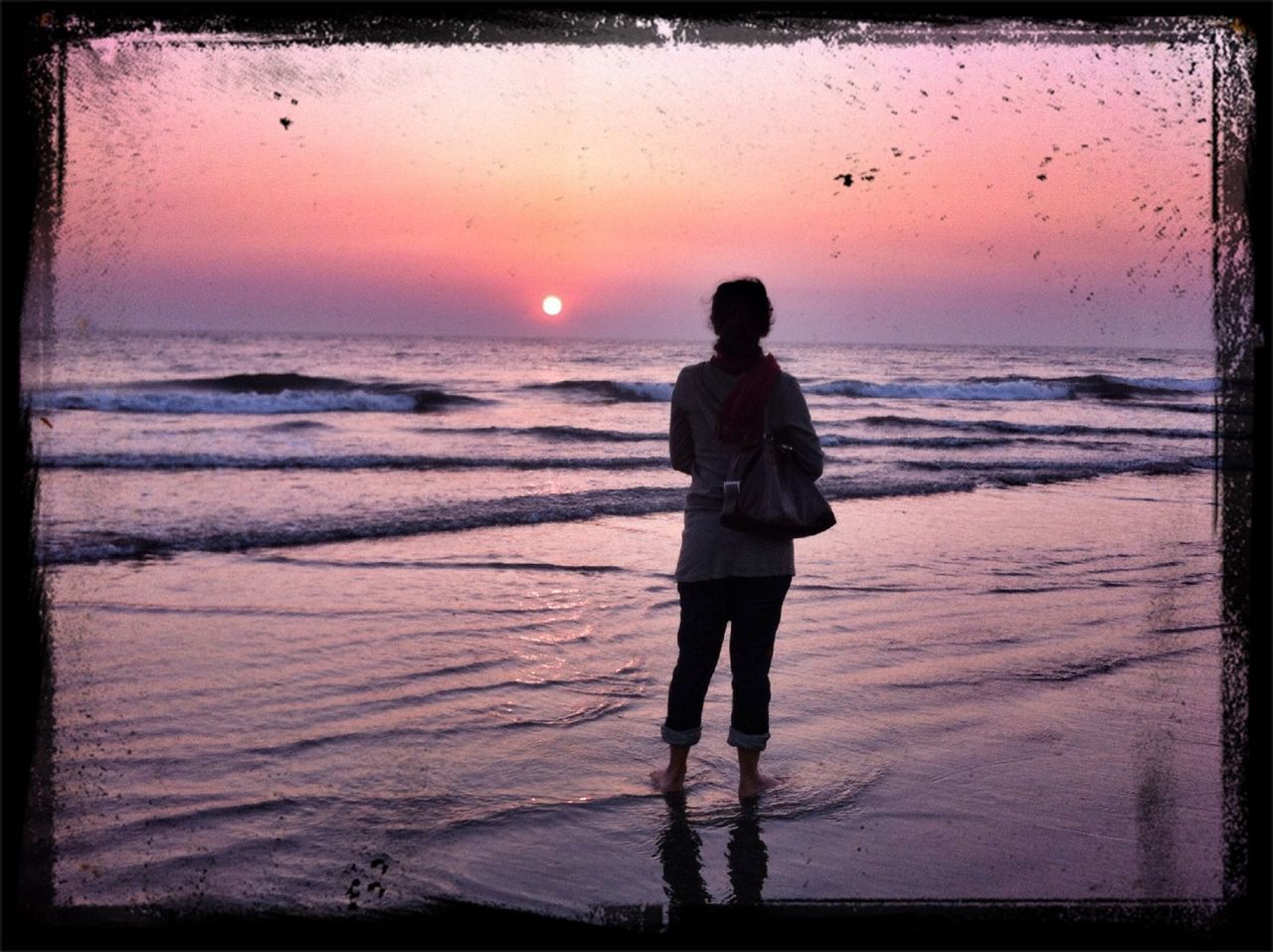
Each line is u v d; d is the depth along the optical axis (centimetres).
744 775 349
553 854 303
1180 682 472
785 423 344
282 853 297
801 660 495
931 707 434
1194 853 306
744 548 347
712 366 351
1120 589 662
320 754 369
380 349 5834
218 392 2708
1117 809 338
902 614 586
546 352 5981
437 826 317
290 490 997
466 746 382
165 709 403
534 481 1101
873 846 313
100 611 539
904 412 2447
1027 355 5672
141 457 1222
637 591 621
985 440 1755
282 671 454
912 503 1012
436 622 542
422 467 1222
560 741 391
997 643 532
